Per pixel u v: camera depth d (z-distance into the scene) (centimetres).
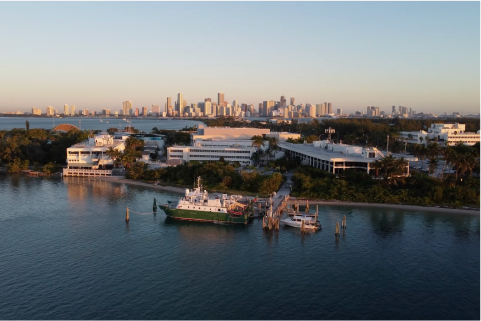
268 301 8456
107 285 9000
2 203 15912
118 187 19462
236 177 18775
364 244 11662
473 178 17562
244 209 13975
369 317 7944
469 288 9138
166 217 14300
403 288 9100
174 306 8181
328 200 16425
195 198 14212
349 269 10031
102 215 14375
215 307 8181
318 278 9531
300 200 16375
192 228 13138
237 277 9538
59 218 13912
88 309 8000
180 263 10288
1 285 8888
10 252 10762
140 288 8900
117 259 10450
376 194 16312
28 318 7650
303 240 12006
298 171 19338
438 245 11588
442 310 8244
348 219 13962
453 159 17075
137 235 12338
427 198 15800
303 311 8106
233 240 12025
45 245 11325
